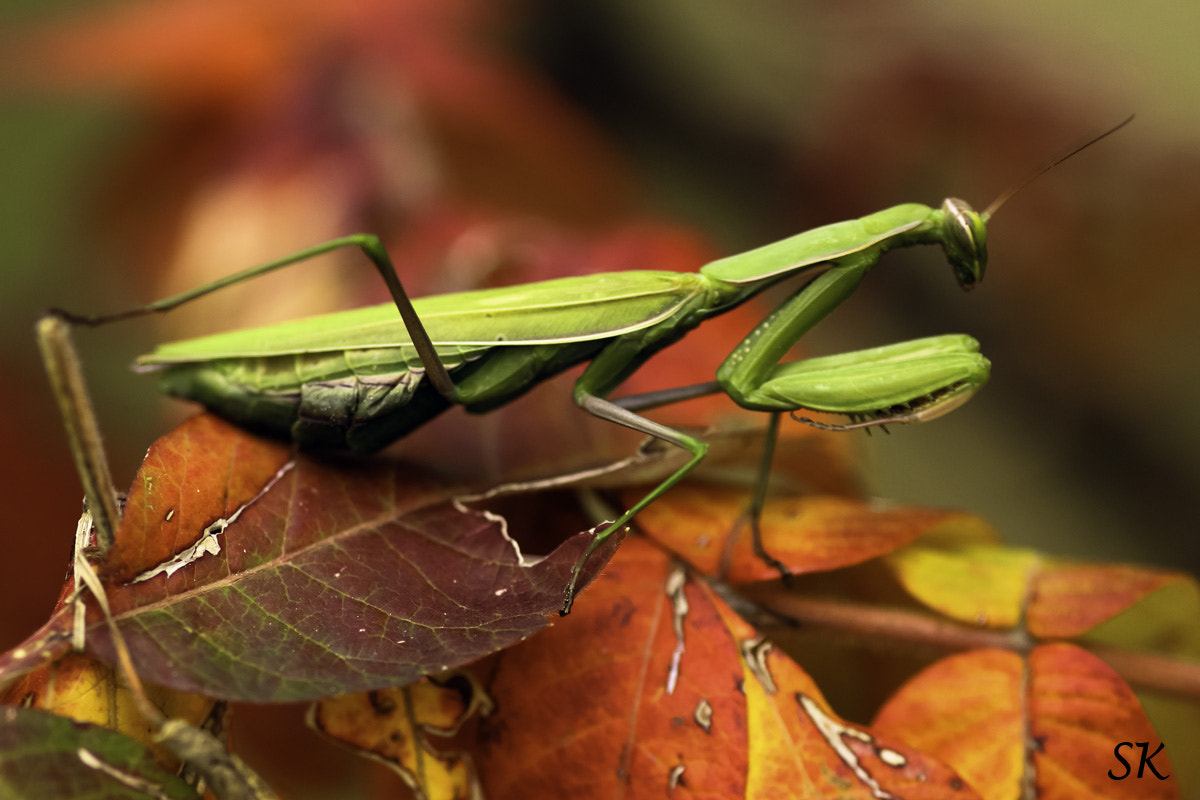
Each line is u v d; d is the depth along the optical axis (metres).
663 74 0.35
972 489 0.33
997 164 0.26
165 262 0.25
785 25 0.32
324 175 0.25
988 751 0.21
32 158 0.30
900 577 0.22
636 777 0.20
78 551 0.20
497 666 0.21
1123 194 0.26
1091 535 0.33
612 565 0.21
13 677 0.20
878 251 0.23
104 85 0.25
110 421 0.29
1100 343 0.28
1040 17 0.27
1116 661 0.21
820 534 0.22
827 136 0.27
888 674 0.22
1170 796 0.21
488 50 0.27
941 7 0.27
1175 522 0.33
